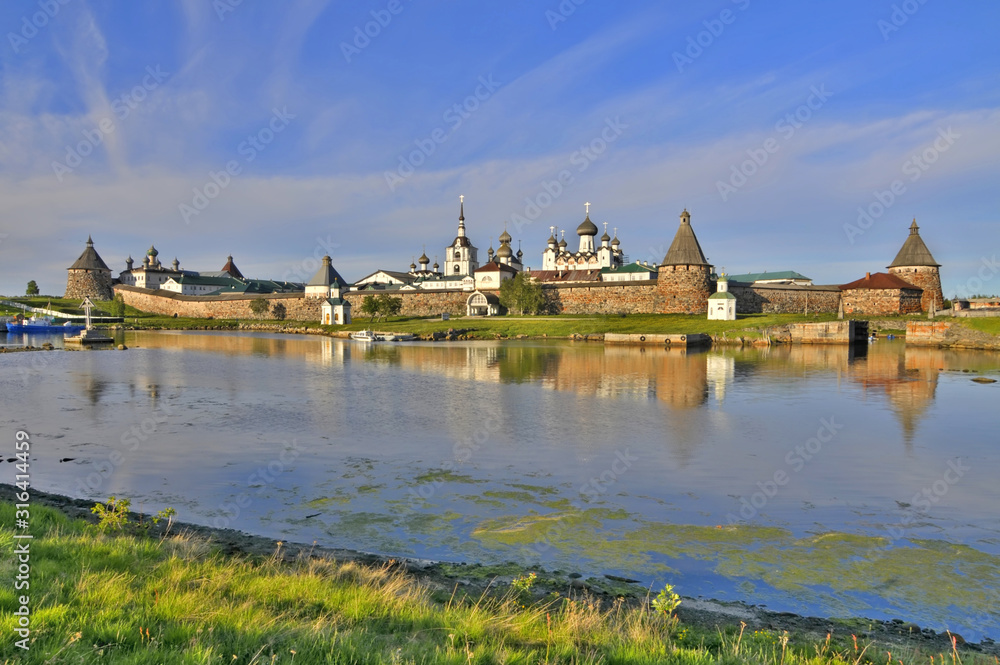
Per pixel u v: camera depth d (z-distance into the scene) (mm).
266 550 14203
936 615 12141
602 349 85812
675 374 55219
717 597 12797
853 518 17828
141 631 7945
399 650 7824
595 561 14594
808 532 16672
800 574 13977
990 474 22625
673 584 13375
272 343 99000
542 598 11844
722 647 9297
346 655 7594
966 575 14008
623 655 8352
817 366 62344
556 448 26422
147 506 18375
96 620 8188
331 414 34625
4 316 134750
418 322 133500
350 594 10375
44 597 8789
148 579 10312
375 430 30156
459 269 193500
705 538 16141
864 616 12070
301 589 10430
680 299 123188
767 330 94812
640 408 36938
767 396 42062
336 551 14602
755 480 21719
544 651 8398
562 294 143000
